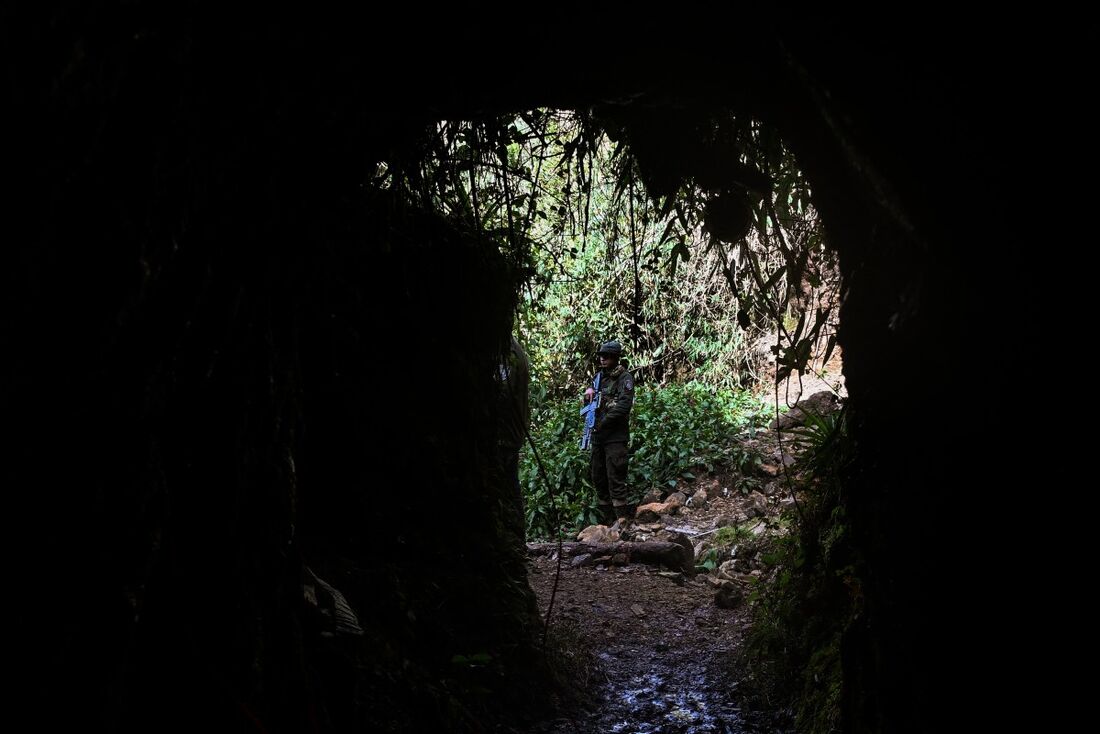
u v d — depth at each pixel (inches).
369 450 157.4
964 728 86.8
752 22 84.0
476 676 155.9
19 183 56.5
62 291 61.6
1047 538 74.5
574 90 101.3
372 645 134.7
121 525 70.3
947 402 84.1
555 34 89.2
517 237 187.8
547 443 448.5
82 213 62.3
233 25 73.7
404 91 94.2
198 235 78.5
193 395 83.8
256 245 89.9
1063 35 61.9
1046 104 65.4
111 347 67.1
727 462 410.6
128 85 64.4
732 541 305.6
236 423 90.2
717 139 134.3
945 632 88.8
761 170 139.3
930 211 76.6
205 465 86.7
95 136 62.2
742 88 98.0
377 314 162.7
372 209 147.9
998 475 79.4
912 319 85.2
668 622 236.5
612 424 372.2
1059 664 74.3
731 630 227.5
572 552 308.2
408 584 155.8
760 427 435.5
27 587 61.4
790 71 85.3
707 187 138.9
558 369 482.3
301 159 92.7
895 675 102.4
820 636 168.6
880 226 94.8
